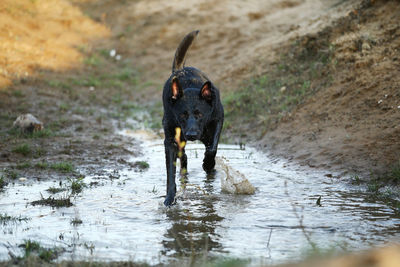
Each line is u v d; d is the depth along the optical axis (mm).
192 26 23656
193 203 6824
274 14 22266
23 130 11625
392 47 11273
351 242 4926
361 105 10016
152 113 15539
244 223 5809
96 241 5207
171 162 7043
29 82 16500
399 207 6227
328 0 22203
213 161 8250
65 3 27406
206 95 6707
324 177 8117
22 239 5254
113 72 20828
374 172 7762
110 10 27562
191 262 4523
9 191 7547
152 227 5727
